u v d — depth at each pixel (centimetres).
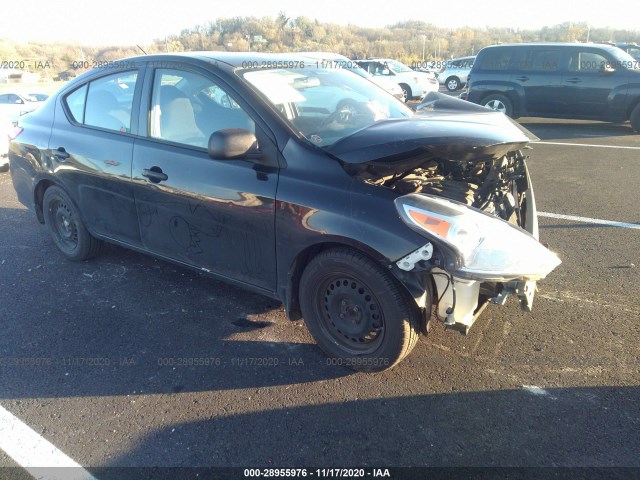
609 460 227
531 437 241
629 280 389
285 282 297
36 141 423
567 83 1123
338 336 294
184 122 330
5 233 514
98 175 375
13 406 271
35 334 334
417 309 267
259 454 237
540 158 830
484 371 288
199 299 375
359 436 246
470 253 240
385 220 252
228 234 312
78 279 409
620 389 271
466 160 279
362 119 335
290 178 282
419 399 269
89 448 242
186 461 234
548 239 476
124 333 334
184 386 283
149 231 359
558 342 312
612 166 758
